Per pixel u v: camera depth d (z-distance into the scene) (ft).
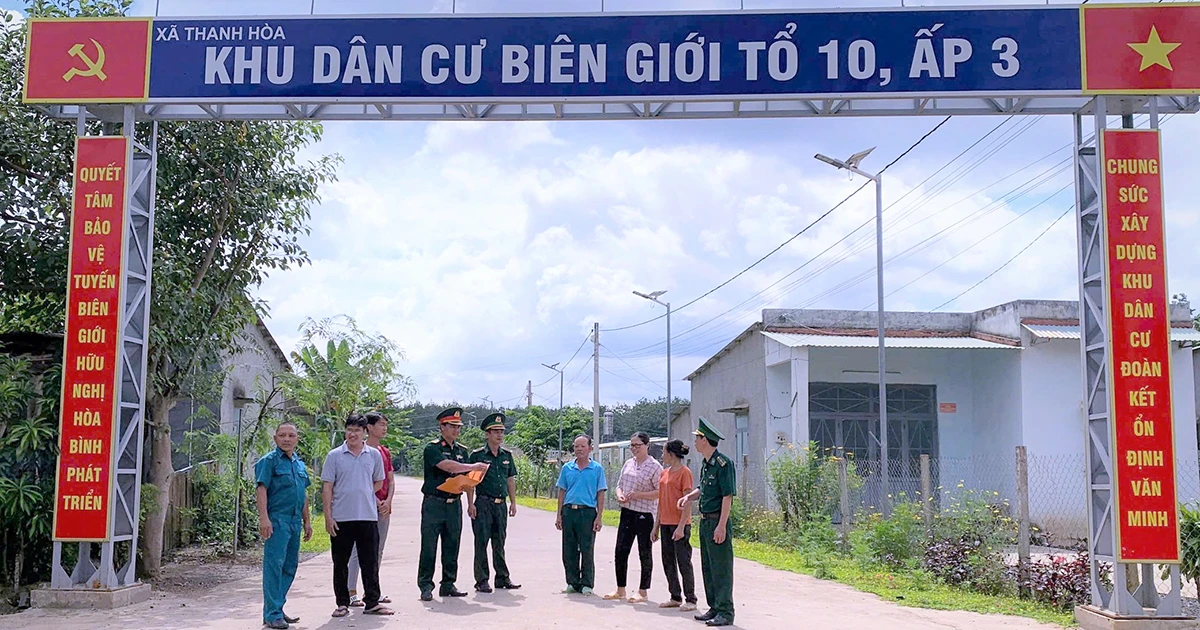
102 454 34.78
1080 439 75.05
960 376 84.74
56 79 36.11
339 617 31.48
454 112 36.47
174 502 51.93
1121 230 33.19
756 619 32.73
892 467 83.30
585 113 36.19
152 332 39.55
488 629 29.66
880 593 39.29
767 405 82.84
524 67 35.40
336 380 73.41
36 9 42.06
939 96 34.50
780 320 84.23
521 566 47.01
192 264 44.01
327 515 31.48
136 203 36.83
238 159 43.65
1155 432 32.37
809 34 35.09
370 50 35.76
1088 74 34.01
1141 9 34.22
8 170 40.78
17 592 36.14
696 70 35.09
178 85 35.99
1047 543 69.31
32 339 39.99
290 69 35.88
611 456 134.10
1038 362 75.82
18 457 35.17
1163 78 33.88
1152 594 32.42
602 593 37.52
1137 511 32.14
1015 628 32.22
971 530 44.37
